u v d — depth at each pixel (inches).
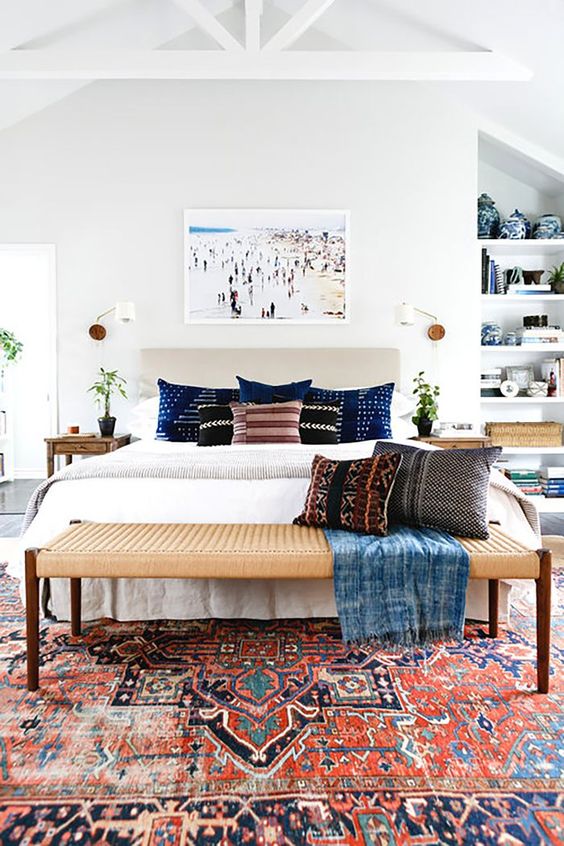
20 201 187.5
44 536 98.5
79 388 190.9
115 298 189.2
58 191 187.5
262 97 187.8
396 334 191.5
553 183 193.2
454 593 80.2
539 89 160.9
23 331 257.3
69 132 186.9
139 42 175.8
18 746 63.9
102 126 187.0
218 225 188.4
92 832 51.8
